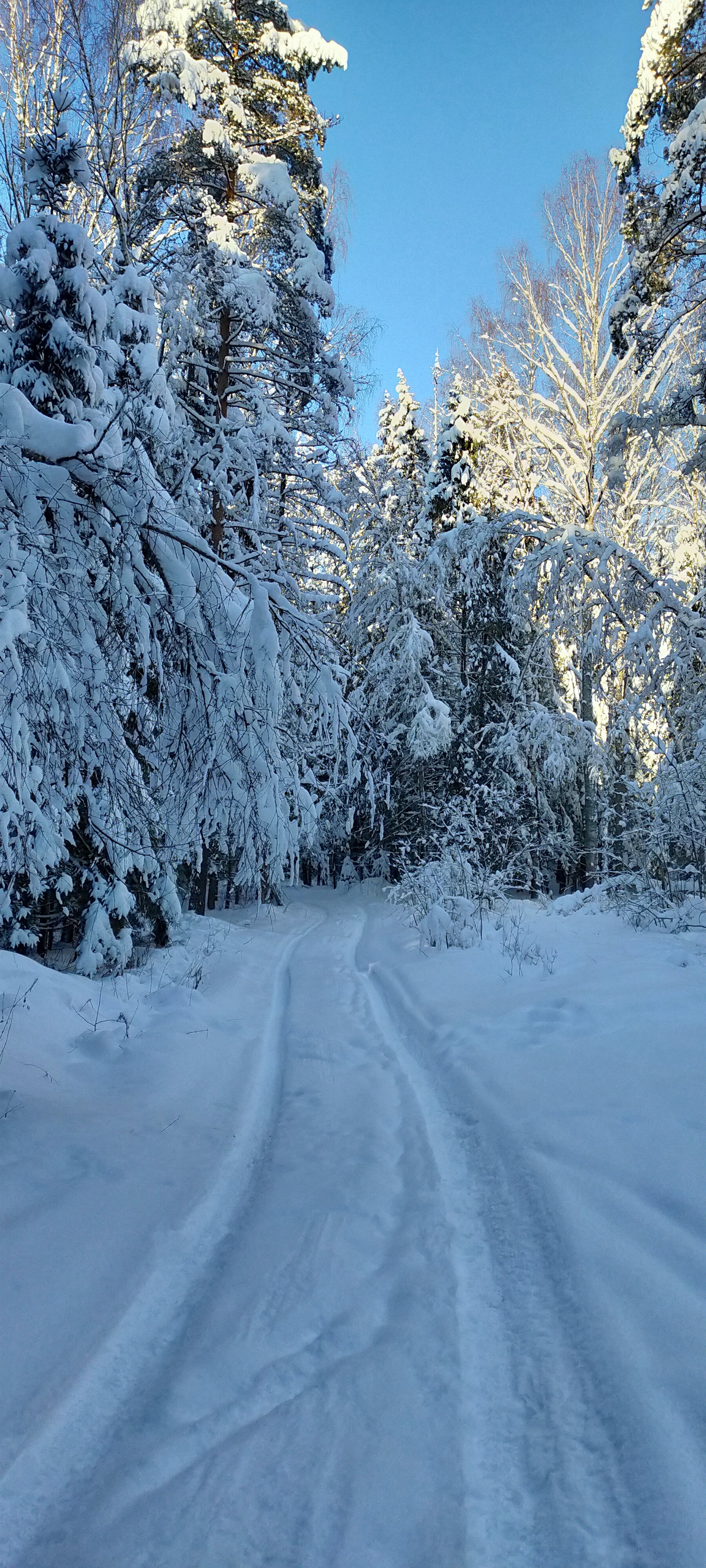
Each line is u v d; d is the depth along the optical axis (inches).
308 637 213.3
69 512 166.7
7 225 353.4
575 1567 69.5
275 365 572.4
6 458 151.9
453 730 871.1
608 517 792.9
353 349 602.9
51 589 148.3
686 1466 77.8
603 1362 95.7
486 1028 253.3
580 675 745.0
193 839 201.2
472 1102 194.4
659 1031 217.9
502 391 841.5
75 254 216.4
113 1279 118.3
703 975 281.0
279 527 605.6
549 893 872.9
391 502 953.5
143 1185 149.5
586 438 739.4
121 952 360.5
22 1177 146.4
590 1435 85.4
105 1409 93.4
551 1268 118.8
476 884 572.1
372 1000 339.6
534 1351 101.0
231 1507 78.1
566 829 828.6
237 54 529.3
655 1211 125.5
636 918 435.2
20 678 139.9
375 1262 125.8
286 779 203.0
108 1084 209.2
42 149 224.4
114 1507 78.4
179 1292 119.9
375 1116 193.9
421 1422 89.6
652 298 503.5
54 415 206.5
